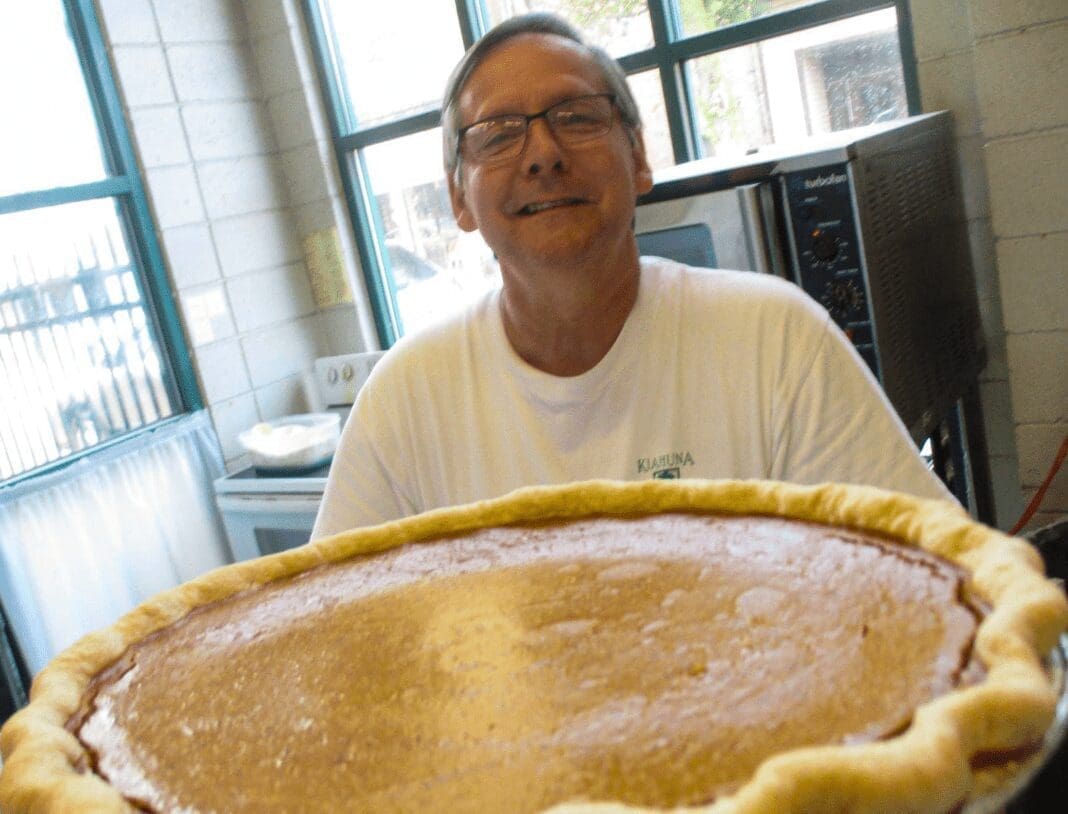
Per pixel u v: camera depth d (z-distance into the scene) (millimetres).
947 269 1997
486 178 1103
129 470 2701
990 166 1870
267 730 622
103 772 613
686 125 2494
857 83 2250
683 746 519
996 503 2232
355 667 677
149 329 2867
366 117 3141
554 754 531
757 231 1681
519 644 659
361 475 1283
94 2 2713
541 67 1098
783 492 784
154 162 2834
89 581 2566
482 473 1219
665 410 1151
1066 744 660
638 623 655
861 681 543
